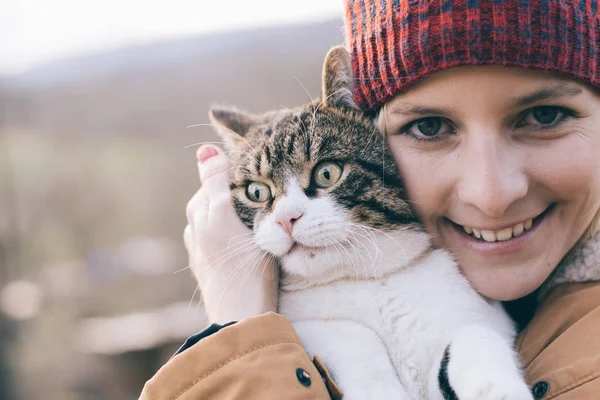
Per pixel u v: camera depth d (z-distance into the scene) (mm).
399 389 1626
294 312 1854
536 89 1538
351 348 1677
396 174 1784
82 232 9867
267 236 1878
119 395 6500
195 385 1480
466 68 1549
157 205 9969
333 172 1906
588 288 1666
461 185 1630
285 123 2061
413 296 1759
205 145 2115
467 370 1542
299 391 1460
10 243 8922
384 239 1815
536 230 1652
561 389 1485
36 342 7488
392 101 1710
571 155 1583
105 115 10219
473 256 1723
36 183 9922
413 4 1573
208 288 1838
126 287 8570
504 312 1888
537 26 1493
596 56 1553
